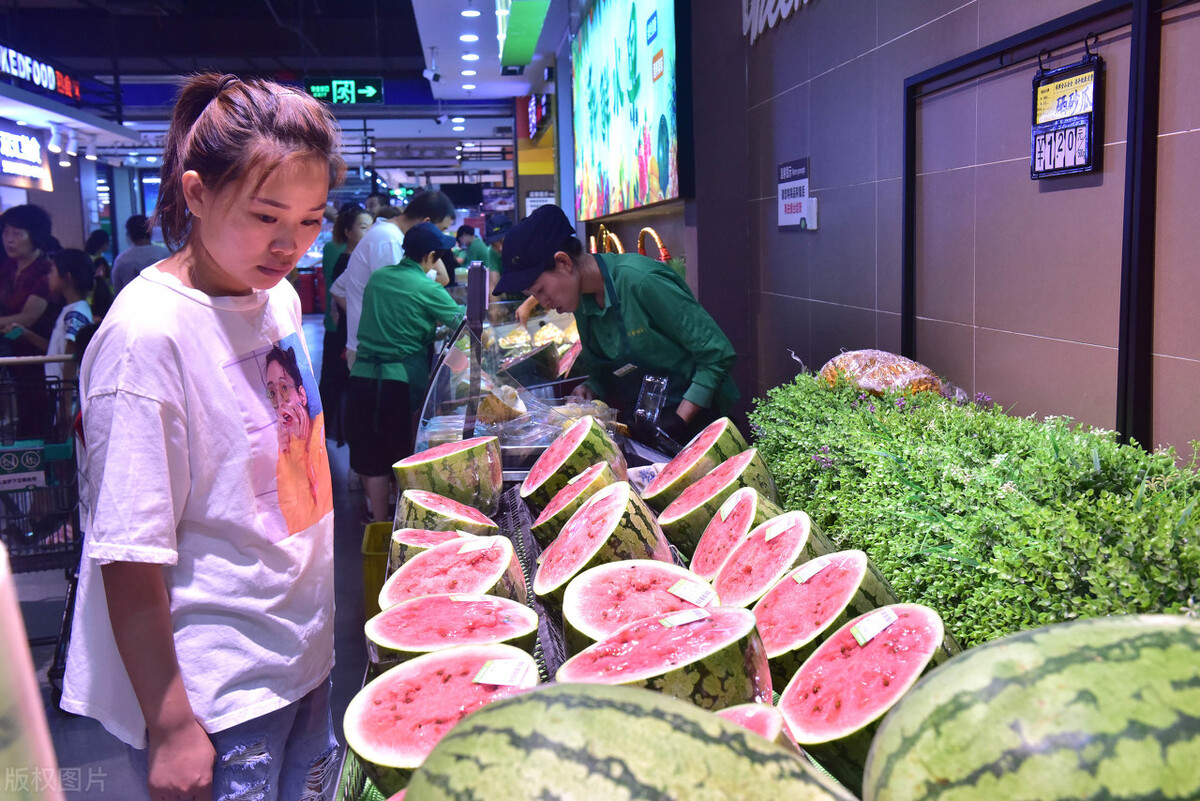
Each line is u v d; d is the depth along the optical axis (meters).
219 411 1.64
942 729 0.81
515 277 3.71
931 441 2.19
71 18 18.58
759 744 0.79
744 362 5.93
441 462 2.56
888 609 1.38
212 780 1.64
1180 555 1.29
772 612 1.57
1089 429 2.72
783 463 2.52
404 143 26.23
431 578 1.88
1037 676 0.80
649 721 0.78
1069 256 2.76
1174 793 0.71
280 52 19.42
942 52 3.39
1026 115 2.93
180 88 1.65
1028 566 1.46
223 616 1.68
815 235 4.75
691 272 5.98
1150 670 0.77
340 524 6.25
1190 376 2.33
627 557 1.76
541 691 0.83
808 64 4.68
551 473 2.54
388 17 19.23
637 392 3.96
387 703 1.35
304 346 1.91
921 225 3.67
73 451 4.14
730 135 5.70
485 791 0.74
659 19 5.87
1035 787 0.74
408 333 5.55
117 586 1.53
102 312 8.07
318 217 1.63
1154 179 2.40
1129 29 2.43
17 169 14.81
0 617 0.51
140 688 1.55
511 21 9.85
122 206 26.91
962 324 3.41
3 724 0.50
